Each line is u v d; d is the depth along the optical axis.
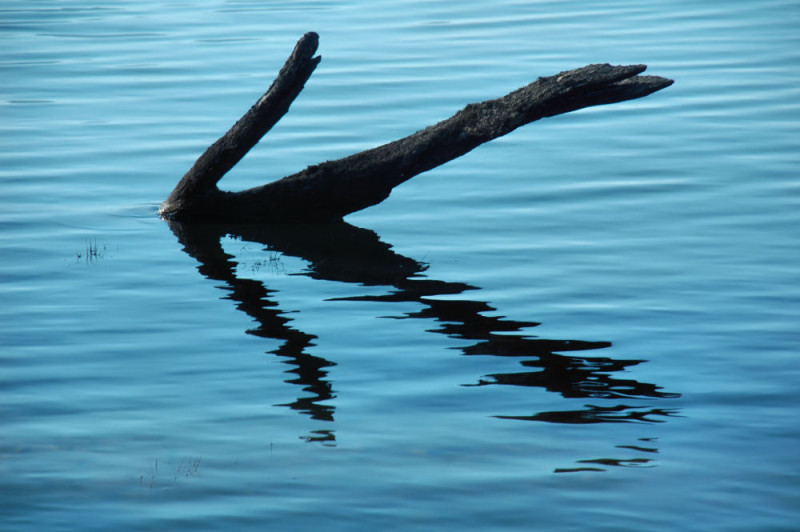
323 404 26.33
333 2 92.81
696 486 22.23
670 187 45.59
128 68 70.50
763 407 25.80
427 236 40.62
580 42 74.38
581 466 23.12
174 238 40.56
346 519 21.17
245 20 85.75
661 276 35.25
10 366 28.62
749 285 34.19
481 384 27.41
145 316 32.41
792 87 61.66
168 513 21.45
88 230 41.31
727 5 85.88
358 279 35.91
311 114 58.81
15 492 22.28
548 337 30.50
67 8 93.19
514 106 38.16
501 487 22.27
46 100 63.09
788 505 21.45
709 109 58.16
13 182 47.62
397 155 40.00
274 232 41.53
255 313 32.75
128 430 25.03
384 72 67.56
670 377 27.66
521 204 44.25
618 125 56.16
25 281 35.56
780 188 44.81
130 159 51.19
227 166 40.66
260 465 23.33
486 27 80.69
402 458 23.58
